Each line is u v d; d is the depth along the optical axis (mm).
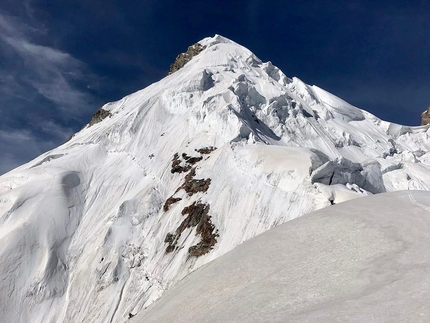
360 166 31609
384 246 8789
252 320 7312
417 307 6090
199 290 10234
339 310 6477
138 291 31203
